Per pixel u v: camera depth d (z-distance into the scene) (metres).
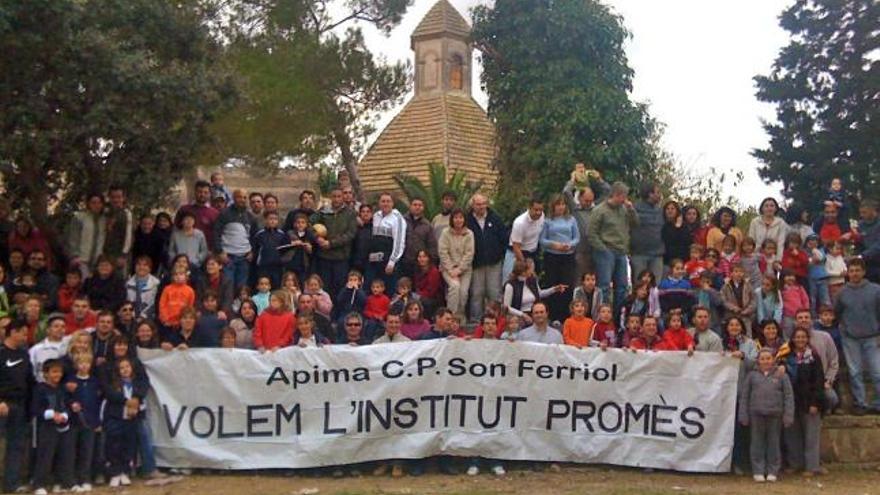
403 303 15.13
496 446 13.62
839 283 17.00
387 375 13.55
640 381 13.90
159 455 13.24
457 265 16.61
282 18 27.97
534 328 14.46
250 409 13.40
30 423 12.62
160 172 16.98
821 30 35.53
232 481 13.00
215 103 16.80
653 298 15.45
